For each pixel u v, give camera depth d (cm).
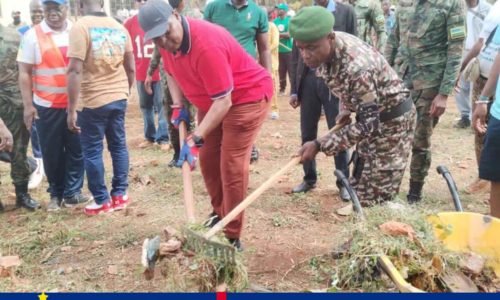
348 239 365
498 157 361
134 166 669
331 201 529
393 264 294
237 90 351
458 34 443
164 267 309
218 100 331
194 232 294
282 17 1182
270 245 425
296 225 468
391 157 359
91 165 489
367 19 720
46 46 480
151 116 765
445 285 293
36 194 587
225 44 336
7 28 499
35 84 491
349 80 319
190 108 591
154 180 610
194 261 294
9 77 495
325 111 506
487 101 408
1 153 525
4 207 541
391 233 306
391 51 510
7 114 500
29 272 387
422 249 301
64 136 514
